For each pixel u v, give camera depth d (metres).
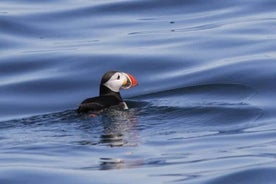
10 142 14.81
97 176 13.12
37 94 19.36
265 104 17.34
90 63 20.80
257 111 16.75
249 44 21.59
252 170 13.12
